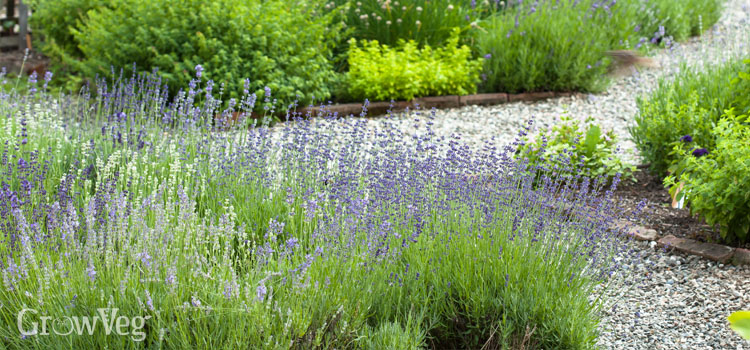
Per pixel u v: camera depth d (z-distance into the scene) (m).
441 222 3.75
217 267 3.10
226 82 7.54
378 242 3.41
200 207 4.00
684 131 5.84
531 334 3.25
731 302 4.15
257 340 2.76
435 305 3.36
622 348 3.75
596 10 9.95
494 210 3.82
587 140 6.01
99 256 3.06
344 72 9.16
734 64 6.60
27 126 4.80
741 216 4.72
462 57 8.98
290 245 3.14
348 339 3.06
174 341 2.69
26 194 3.56
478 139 7.42
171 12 7.83
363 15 9.55
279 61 7.94
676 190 5.04
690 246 4.80
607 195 3.98
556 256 3.60
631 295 4.29
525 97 8.94
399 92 8.59
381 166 4.20
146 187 4.09
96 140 4.89
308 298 2.99
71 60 8.60
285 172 4.52
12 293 2.77
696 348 3.72
